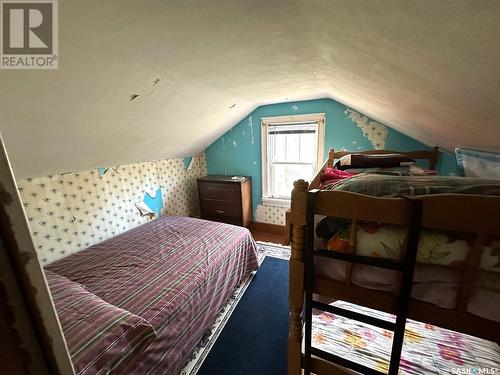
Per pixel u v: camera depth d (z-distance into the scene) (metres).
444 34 0.55
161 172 3.22
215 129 3.14
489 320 0.70
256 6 0.84
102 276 1.64
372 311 1.66
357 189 0.83
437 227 0.67
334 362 0.96
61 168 1.96
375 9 0.58
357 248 0.83
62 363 0.33
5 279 0.27
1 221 0.26
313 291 0.96
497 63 0.56
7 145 1.32
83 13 0.77
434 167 2.23
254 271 2.53
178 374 1.49
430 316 0.78
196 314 1.61
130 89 1.36
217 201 3.56
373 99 1.65
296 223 0.88
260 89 2.14
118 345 1.08
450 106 1.02
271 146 3.48
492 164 1.39
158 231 2.39
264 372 1.50
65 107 1.24
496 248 0.65
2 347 0.27
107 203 2.49
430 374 1.21
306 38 1.12
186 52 1.18
